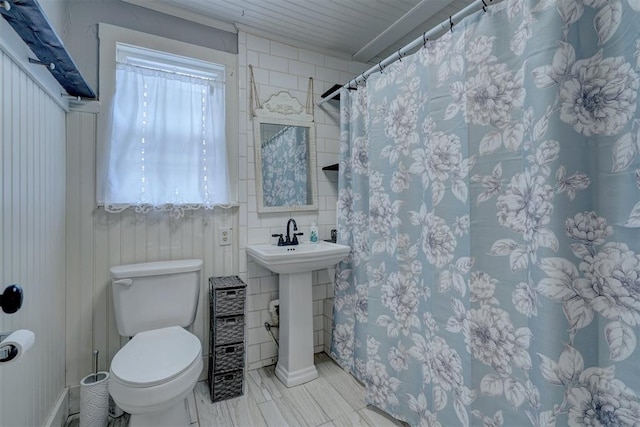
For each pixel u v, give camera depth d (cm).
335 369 211
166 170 183
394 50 243
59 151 153
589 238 92
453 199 130
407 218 157
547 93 96
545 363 96
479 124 122
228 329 179
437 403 135
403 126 158
